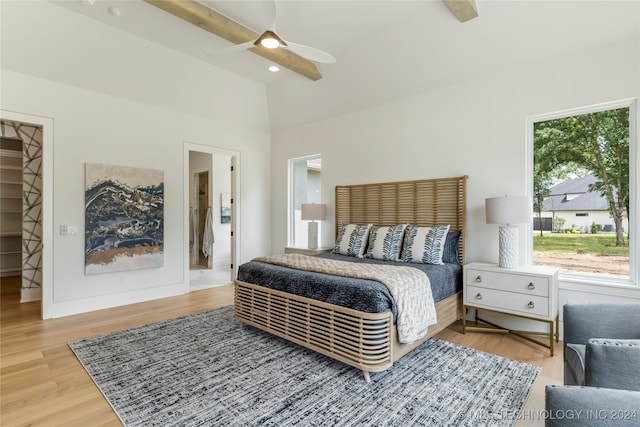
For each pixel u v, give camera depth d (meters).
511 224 3.18
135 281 4.25
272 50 3.78
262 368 2.42
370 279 2.46
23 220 4.29
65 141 3.67
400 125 4.20
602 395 0.96
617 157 2.83
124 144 4.13
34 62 3.37
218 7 3.10
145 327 3.29
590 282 2.85
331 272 2.70
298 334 2.66
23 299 4.28
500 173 3.39
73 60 3.52
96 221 3.88
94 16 3.25
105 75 3.81
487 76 3.46
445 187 3.77
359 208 4.62
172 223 4.60
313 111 5.05
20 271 6.05
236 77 4.72
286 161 5.73
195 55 4.09
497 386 2.17
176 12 2.95
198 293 4.75
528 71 3.20
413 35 3.44
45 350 2.75
